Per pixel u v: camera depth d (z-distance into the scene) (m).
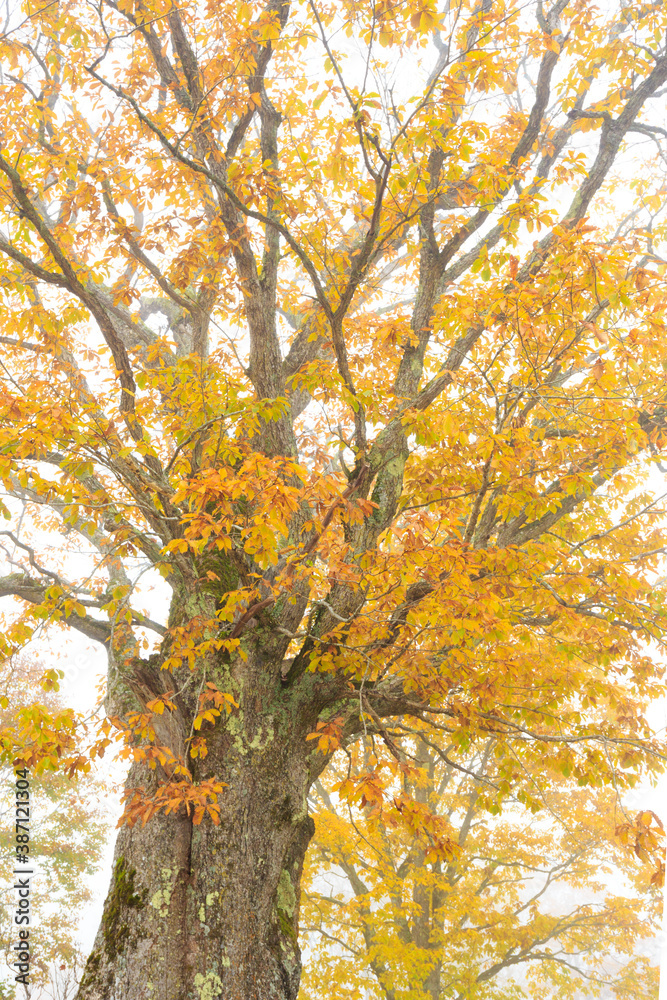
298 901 5.01
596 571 5.84
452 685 5.07
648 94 6.44
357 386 6.22
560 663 5.86
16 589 6.10
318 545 5.10
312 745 5.30
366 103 4.10
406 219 4.98
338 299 5.65
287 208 4.68
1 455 3.80
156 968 4.07
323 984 8.05
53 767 3.72
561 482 5.08
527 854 8.94
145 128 6.04
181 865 4.41
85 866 8.03
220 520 3.58
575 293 4.41
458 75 4.99
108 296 7.38
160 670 4.61
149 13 5.13
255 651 5.19
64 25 6.03
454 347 5.39
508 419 5.23
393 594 4.73
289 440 5.45
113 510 4.77
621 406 4.85
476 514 4.85
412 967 7.65
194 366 4.86
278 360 5.55
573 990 8.13
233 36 5.27
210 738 4.83
